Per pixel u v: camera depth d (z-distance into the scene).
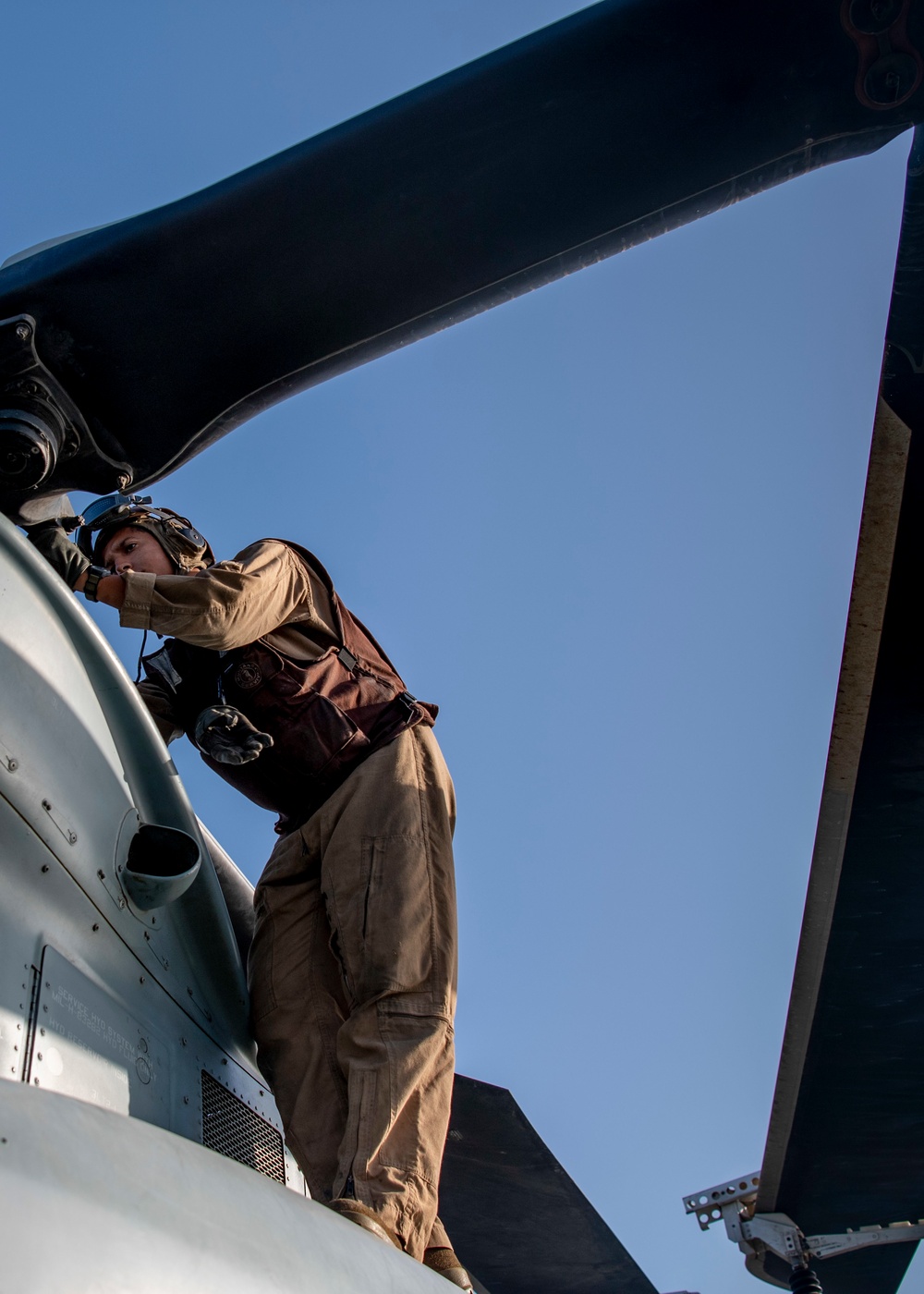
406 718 2.30
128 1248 0.88
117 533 2.25
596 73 1.91
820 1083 3.31
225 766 2.27
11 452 2.03
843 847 2.75
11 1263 0.79
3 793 1.57
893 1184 3.69
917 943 2.93
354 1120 1.83
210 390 2.17
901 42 1.89
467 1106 3.30
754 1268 3.89
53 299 2.04
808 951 2.97
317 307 2.10
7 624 1.66
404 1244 1.71
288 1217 1.13
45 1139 0.91
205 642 2.04
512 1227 3.82
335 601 2.37
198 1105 1.95
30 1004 1.51
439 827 2.20
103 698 1.89
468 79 1.91
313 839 2.22
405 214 2.00
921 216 1.96
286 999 2.19
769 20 1.88
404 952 2.01
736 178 2.05
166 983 1.96
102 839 1.80
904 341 2.03
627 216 2.06
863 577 2.31
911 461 2.15
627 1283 4.09
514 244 2.06
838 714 2.53
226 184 1.99
